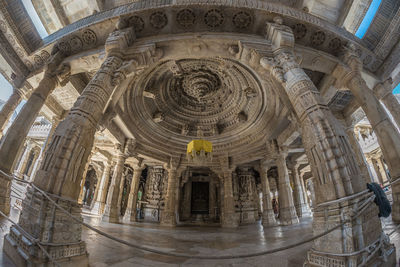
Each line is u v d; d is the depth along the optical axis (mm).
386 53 9180
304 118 5043
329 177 4027
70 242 3836
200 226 15125
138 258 4590
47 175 4109
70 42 8461
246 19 7691
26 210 3939
